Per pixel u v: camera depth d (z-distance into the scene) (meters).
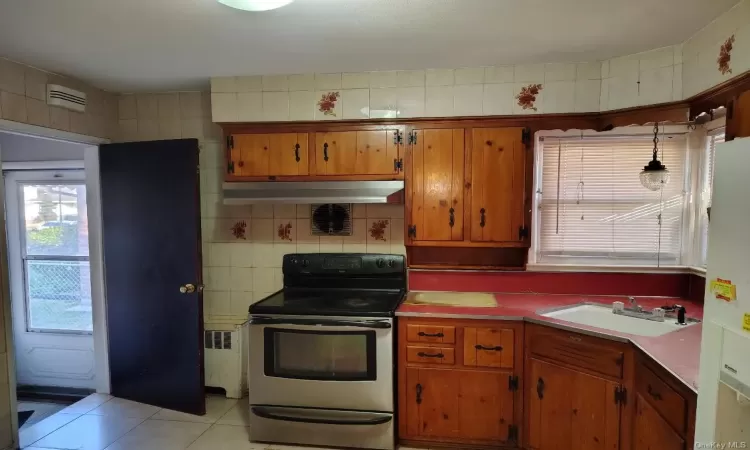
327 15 1.83
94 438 2.53
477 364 2.33
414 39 2.10
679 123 2.59
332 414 2.42
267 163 2.74
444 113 2.56
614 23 1.92
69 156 3.29
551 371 2.18
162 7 1.75
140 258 2.87
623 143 2.69
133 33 2.01
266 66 2.50
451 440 2.40
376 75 2.60
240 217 3.10
